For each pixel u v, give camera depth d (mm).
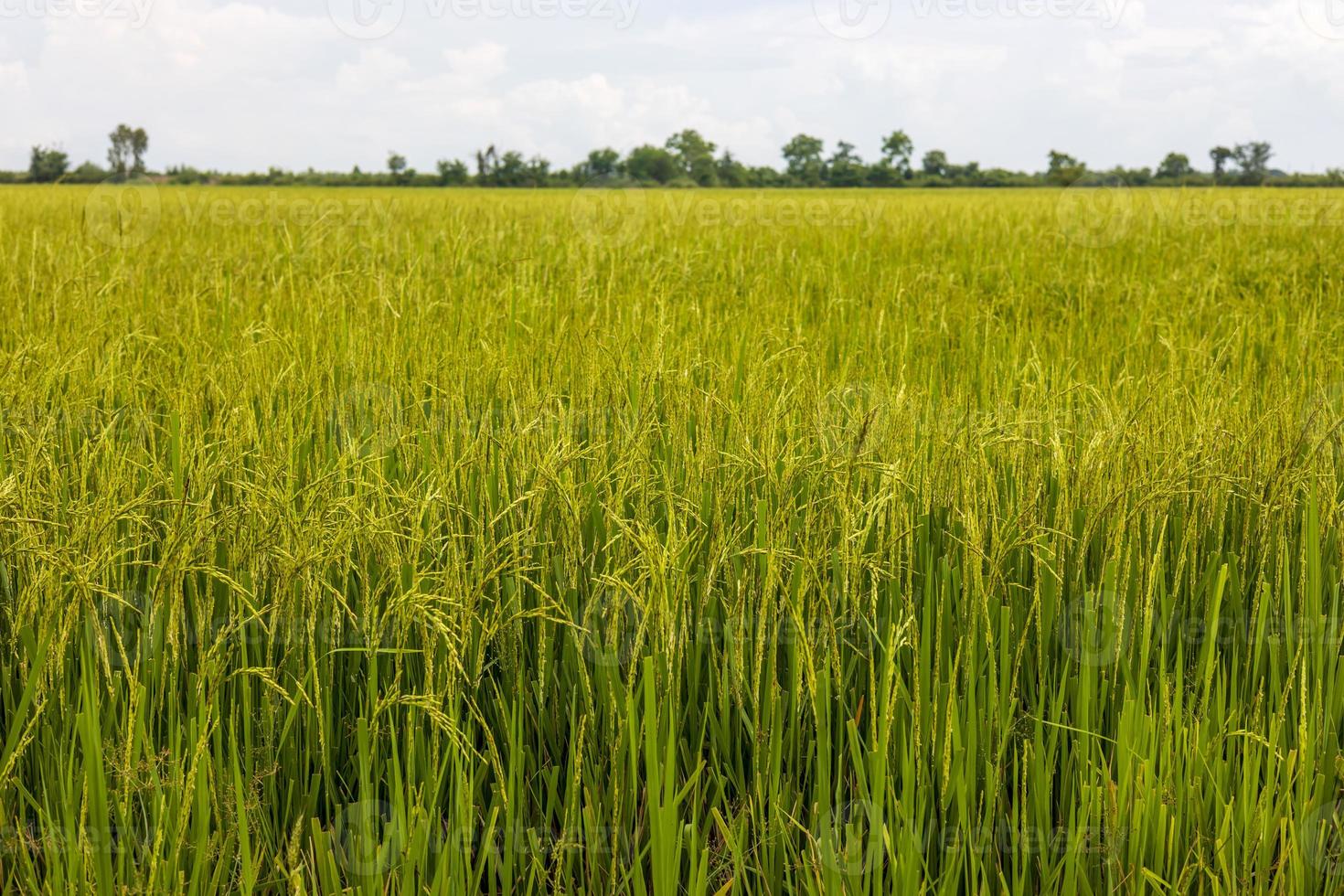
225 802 2221
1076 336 6426
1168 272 9625
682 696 2736
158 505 2951
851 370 4848
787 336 5219
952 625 2713
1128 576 2820
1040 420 3412
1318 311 7582
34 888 2084
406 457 3428
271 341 4609
